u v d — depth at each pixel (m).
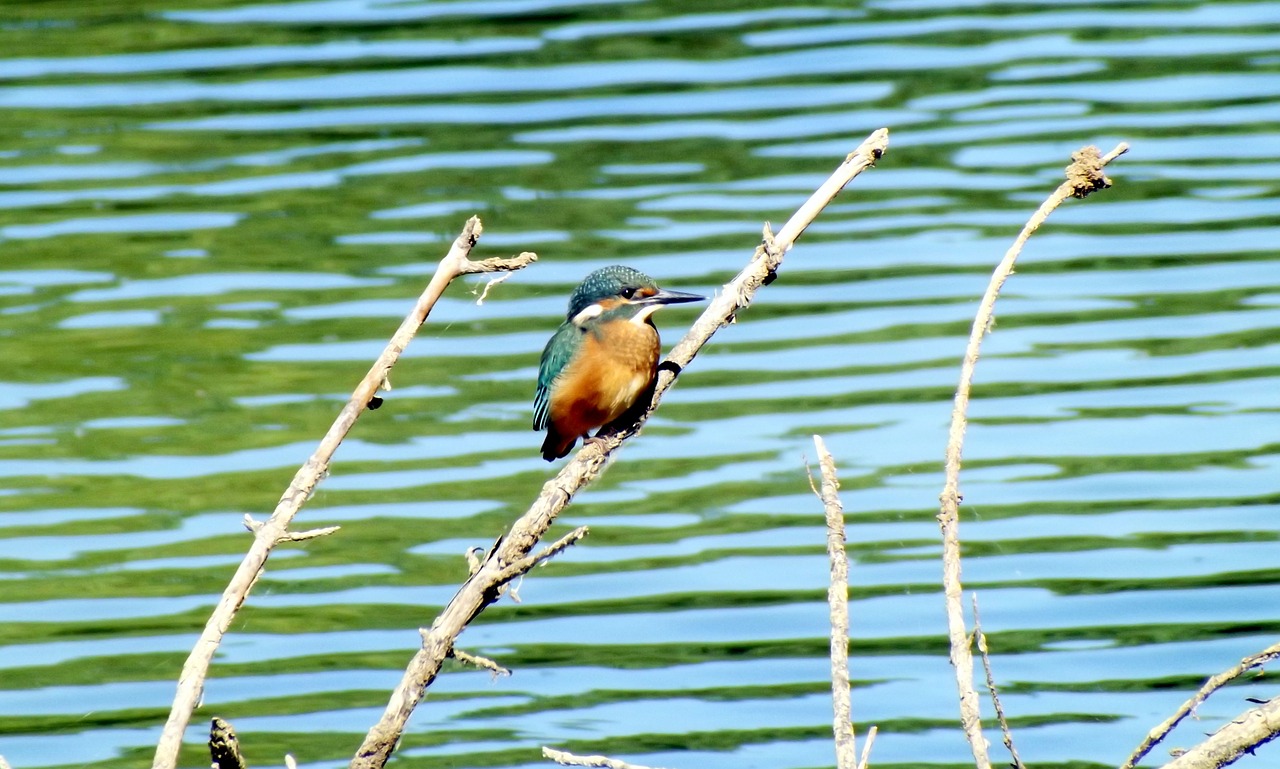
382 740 6.02
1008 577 12.70
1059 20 24.80
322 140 21.88
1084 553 12.95
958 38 24.20
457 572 13.06
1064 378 15.75
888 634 12.03
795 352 16.55
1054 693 11.24
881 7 25.47
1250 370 15.69
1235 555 12.81
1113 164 20.25
